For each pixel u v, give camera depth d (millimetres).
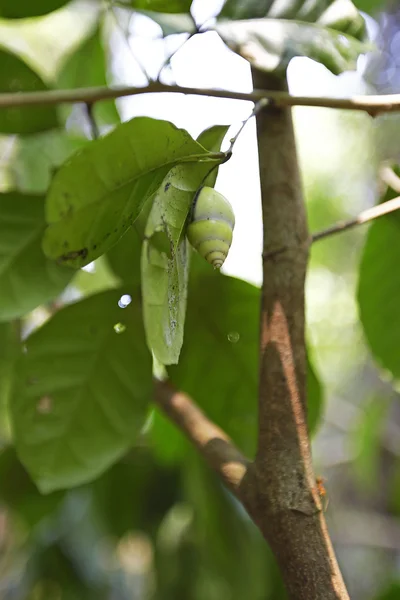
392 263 740
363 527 1987
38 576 1040
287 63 560
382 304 754
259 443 549
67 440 672
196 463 856
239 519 886
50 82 869
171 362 508
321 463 1861
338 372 2535
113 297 674
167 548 962
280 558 526
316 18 585
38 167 856
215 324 716
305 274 570
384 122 2430
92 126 613
